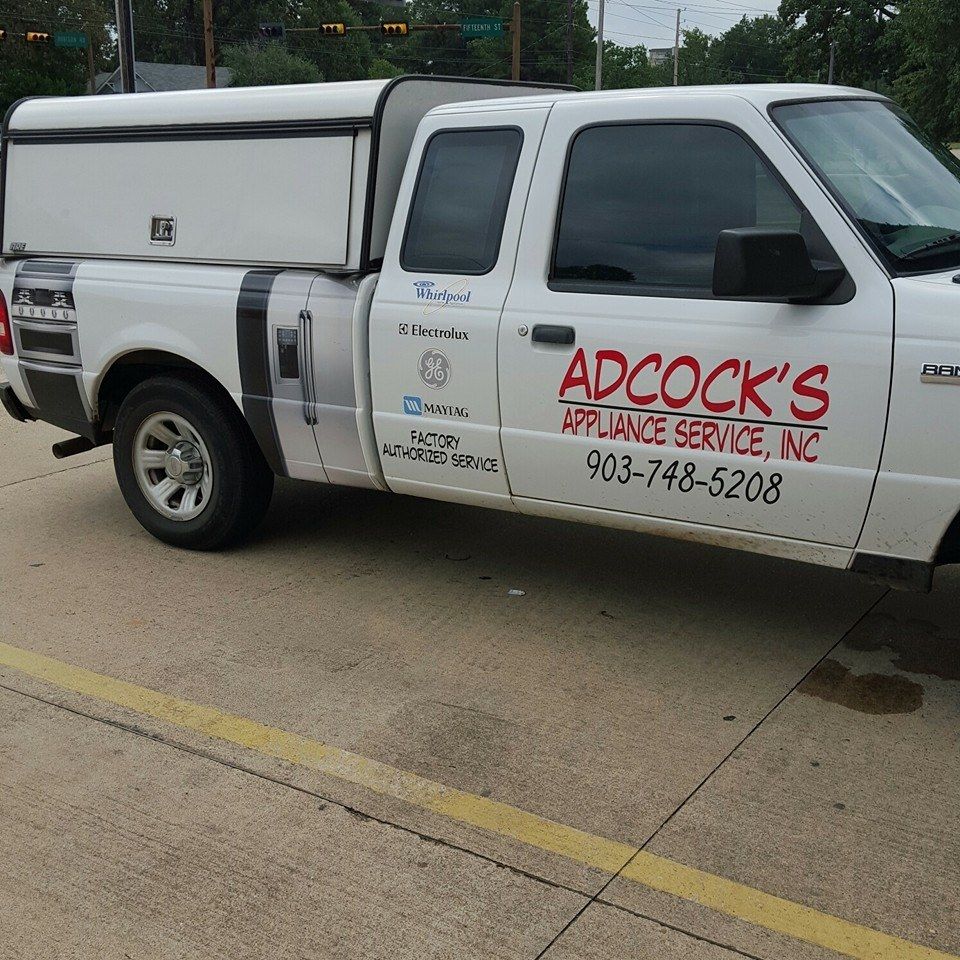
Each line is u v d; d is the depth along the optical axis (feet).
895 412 11.55
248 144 16.19
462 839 10.59
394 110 15.29
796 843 10.40
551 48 297.33
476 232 14.32
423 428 14.92
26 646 14.83
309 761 11.98
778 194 12.25
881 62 211.20
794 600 15.81
